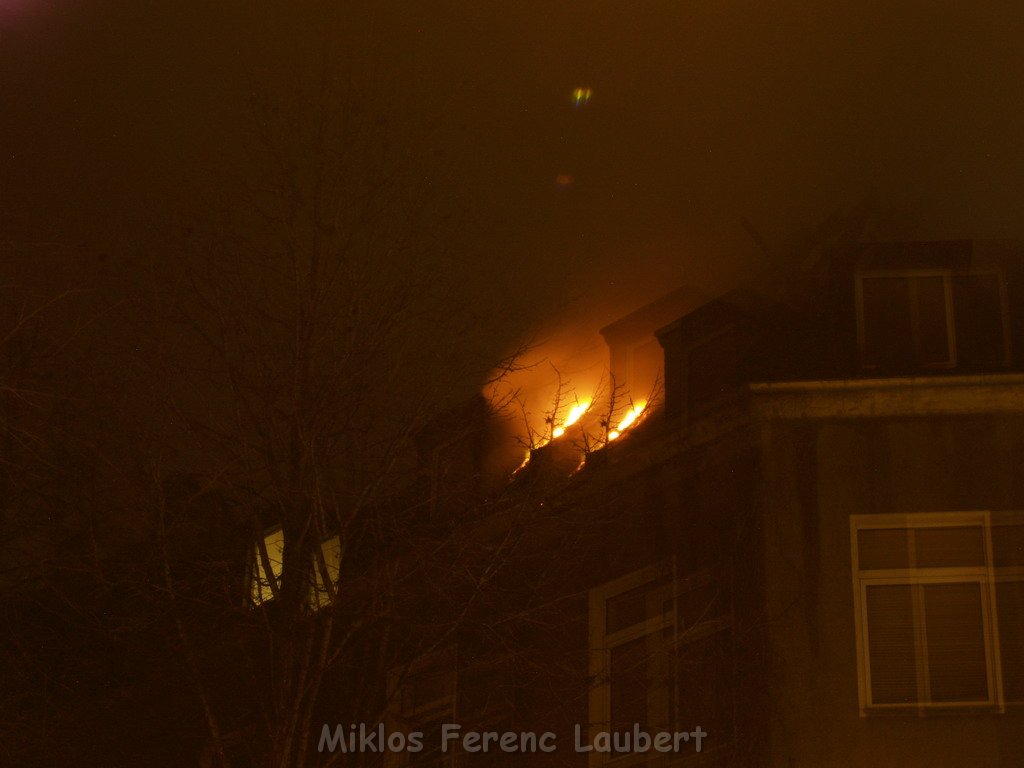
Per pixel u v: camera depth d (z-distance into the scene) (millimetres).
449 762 13305
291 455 12047
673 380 14492
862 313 13977
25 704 12508
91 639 12195
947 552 12234
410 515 12312
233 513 12180
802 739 11641
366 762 11719
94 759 12617
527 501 12227
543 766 12914
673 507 13523
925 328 13867
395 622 11875
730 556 12703
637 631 13188
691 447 13555
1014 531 12227
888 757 11500
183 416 12016
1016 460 12492
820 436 12836
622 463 13953
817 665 11906
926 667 11836
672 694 12578
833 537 12406
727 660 12328
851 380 12891
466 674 13680
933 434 12680
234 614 11852
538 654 13266
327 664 11258
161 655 12164
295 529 11852
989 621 11922
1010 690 11633
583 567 13633
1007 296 14023
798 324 14633
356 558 12234
